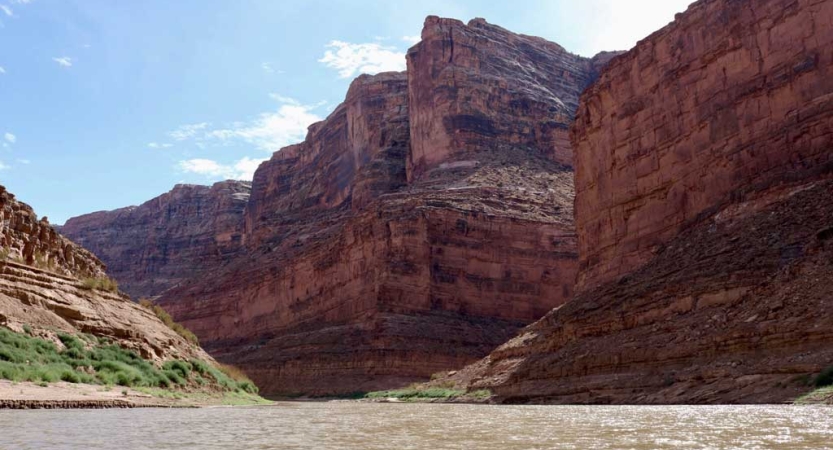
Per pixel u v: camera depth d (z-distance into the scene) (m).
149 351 39.25
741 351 31.88
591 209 63.31
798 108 44.88
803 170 42.44
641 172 57.75
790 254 35.97
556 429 19.91
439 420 25.97
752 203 44.03
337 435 19.39
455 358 84.81
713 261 40.31
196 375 42.38
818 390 25.77
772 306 32.62
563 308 55.47
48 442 16.61
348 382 83.75
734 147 48.75
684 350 34.56
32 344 31.94
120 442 16.92
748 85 48.50
